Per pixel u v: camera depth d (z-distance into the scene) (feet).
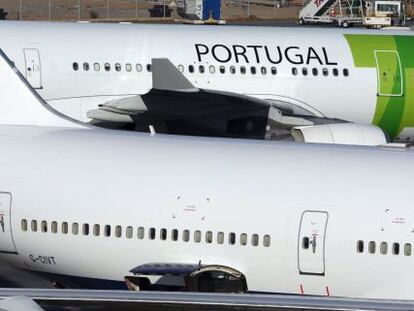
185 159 301.84
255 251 287.69
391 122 547.49
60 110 511.40
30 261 307.78
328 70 535.19
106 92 515.91
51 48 510.99
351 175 290.97
